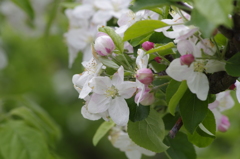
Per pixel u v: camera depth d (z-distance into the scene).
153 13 0.86
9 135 1.05
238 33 0.77
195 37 0.80
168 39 0.83
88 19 1.07
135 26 0.79
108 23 1.06
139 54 0.82
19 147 1.05
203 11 0.72
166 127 0.90
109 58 0.83
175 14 0.82
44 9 1.58
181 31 0.79
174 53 0.82
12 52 2.03
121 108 0.82
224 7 0.71
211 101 0.83
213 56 0.79
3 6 1.57
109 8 1.01
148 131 0.85
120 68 0.81
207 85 0.79
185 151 0.90
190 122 0.81
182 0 0.78
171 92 0.81
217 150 1.54
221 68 0.79
